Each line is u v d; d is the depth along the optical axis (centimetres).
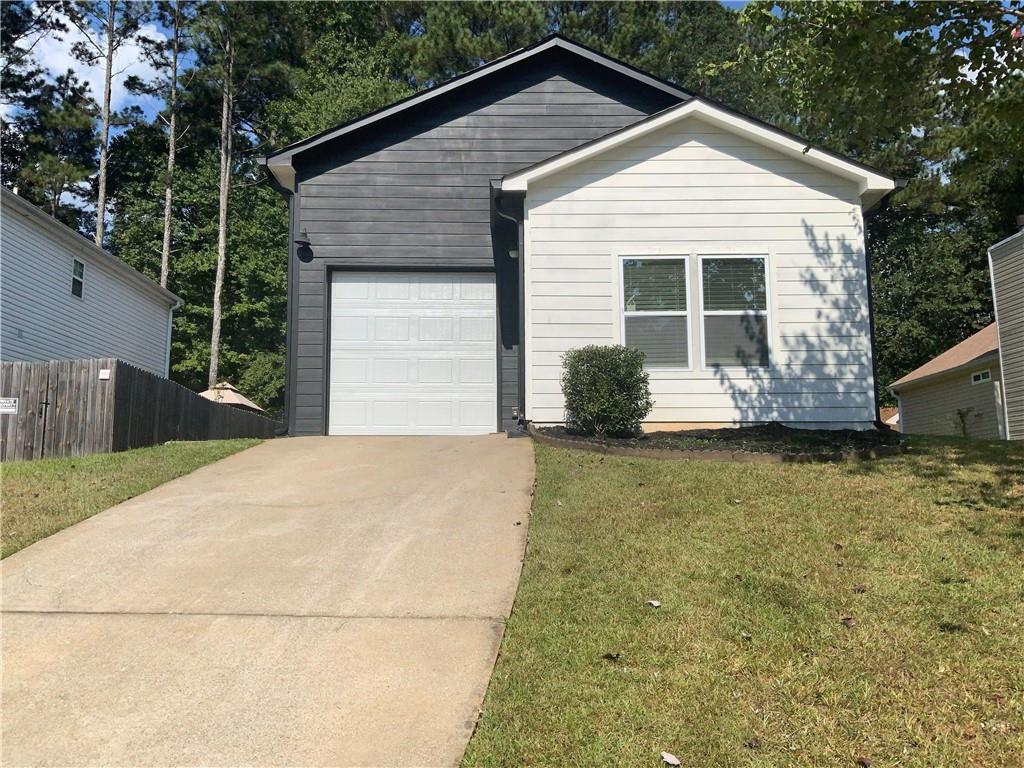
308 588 478
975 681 349
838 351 1020
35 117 3238
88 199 3372
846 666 364
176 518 620
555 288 1027
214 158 3359
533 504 639
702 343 1017
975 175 877
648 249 1030
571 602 443
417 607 448
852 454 789
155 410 1085
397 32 3559
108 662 391
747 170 1040
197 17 3156
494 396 1195
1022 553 491
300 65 3450
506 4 2708
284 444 976
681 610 426
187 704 352
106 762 311
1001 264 1797
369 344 1199
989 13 651
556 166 1023
